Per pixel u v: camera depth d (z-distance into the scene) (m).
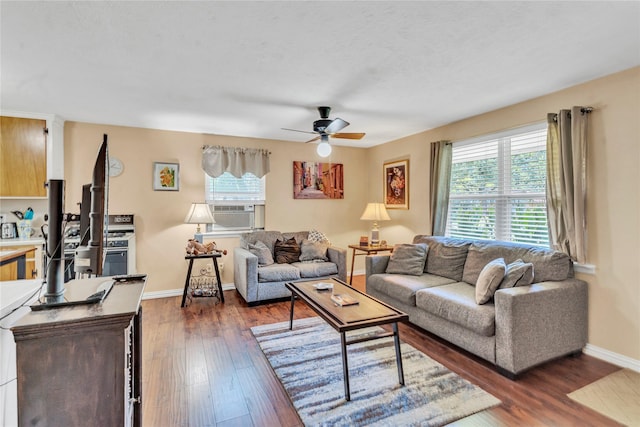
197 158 4.43
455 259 3.39
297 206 5.12
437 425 1.77
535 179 3.10
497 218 3.47
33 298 1.47
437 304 2.74
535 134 3.10
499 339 2.28
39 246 3.37
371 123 3.97
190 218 4.03
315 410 1.90
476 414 1.86
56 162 3.63
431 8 1.65
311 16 1.72
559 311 2.43
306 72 2.45
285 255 4.36
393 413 1.87
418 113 3.53
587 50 2.11
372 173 5.50
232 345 2.78
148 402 1.98
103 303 1.26
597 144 2.56
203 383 2.20
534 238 3.12
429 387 2.13
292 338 2.92
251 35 1.91
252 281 3.82
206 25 1.80
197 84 2.67
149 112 3.46
